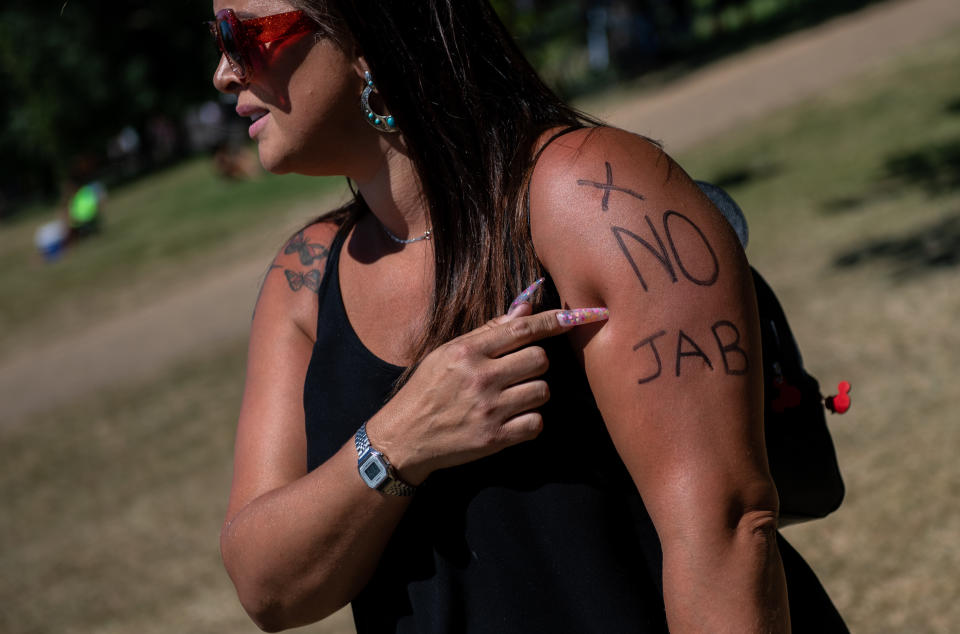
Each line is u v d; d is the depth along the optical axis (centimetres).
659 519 108
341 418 130
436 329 121
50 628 457
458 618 121
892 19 1562
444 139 119
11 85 3362
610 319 110
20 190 3853
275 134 127
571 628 117
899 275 573
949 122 900
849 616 324
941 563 335
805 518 136
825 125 1064
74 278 1516
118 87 3256
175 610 448
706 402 106
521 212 117
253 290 1109
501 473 119
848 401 128
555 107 128
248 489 139
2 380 1022
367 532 121
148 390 832
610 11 1958
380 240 135
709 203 114
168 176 2748
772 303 131
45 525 589
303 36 120
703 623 104
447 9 119
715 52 1867
